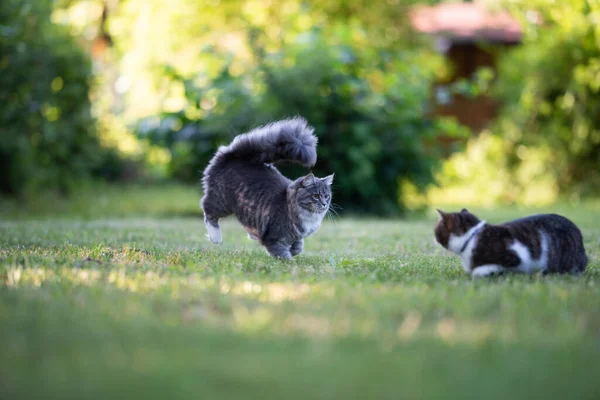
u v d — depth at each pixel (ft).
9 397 10.50
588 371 12.32
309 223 25.39
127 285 18.26
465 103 87.71
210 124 49.93
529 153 71.10
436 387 11.41
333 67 52.75
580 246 21.89
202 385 11.22
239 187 26.22
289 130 26.53
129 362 12.14
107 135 74.49
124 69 74.43
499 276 20.49
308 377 11.69
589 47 62.64
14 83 50.83
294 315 15.48
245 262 22.88
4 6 49.24
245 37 64.34
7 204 53.06
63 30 55.01
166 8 75.87
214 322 14.92
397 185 56.08
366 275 21.02
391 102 54.03
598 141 67.15
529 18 65.41
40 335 13.51
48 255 23.22
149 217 48.75
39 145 55.98
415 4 90.63
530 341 13.88
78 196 62.90
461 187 75.46
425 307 16.42
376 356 12.80
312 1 83.82
